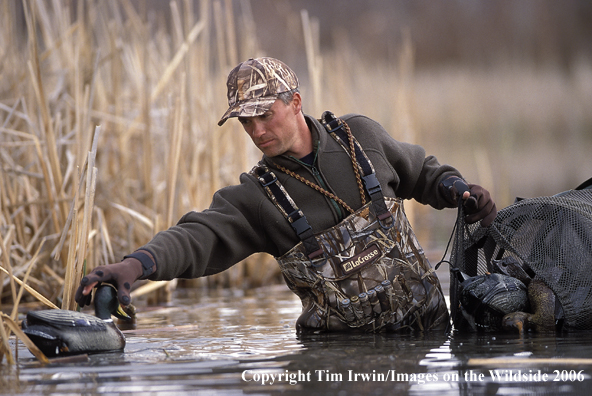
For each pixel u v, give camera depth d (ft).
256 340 34.78
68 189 53.47
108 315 32.48
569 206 36.78
